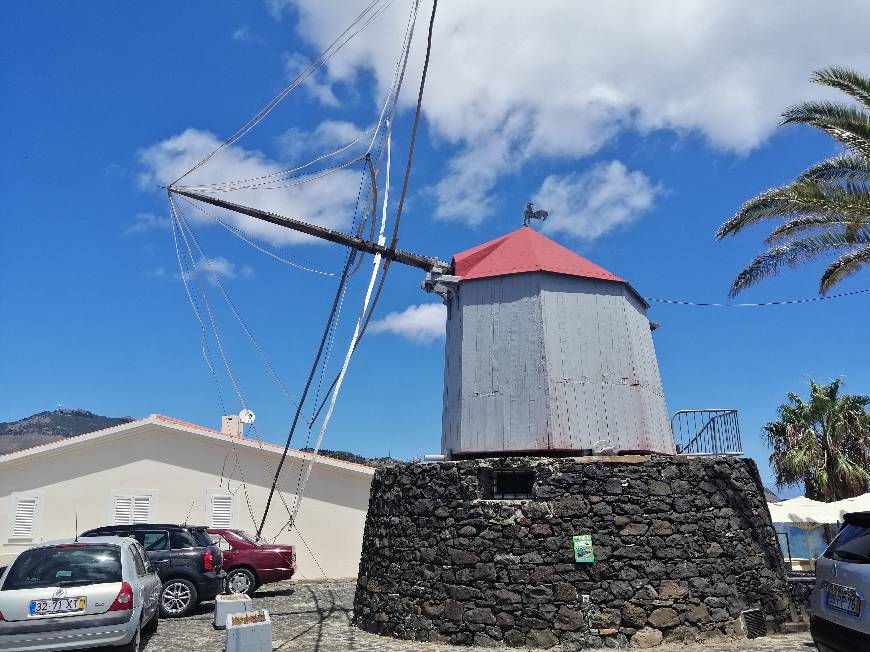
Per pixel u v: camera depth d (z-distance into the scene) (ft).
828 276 48.67
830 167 42.06
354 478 71.46
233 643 30.53
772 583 38.24
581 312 44.68
